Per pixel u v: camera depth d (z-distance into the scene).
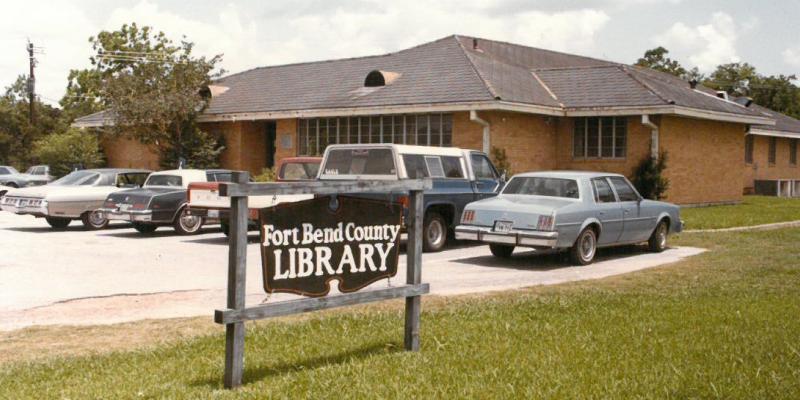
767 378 5.93
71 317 8.62
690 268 12.84
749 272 12.20
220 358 6.62
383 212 6.58
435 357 6.59
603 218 13.70
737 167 30.55
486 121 24.70
